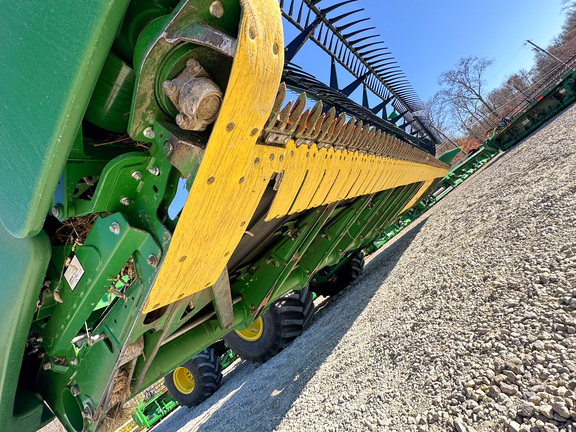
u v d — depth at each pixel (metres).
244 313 3.14
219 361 5.90
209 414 4.43
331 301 6.42
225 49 1.03
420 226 8.05
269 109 1.26
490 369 1.61
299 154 1.92
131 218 1.41
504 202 3.88
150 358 1.73
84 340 1.61
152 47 1.05
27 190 1.17
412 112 8.34
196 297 1.81
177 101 1.13
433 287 2.90
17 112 1.19
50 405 1.95
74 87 1.00
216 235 1.47
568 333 1.54
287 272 3.17
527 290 2.00
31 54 1.11
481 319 2.03
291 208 2.24
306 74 3.64
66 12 1.00
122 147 1.66
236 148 1.26
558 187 3.12
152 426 8.12
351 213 3.94
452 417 1.50
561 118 8.93
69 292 1.66
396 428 1.66
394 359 2.29
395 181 4.31
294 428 2.36
